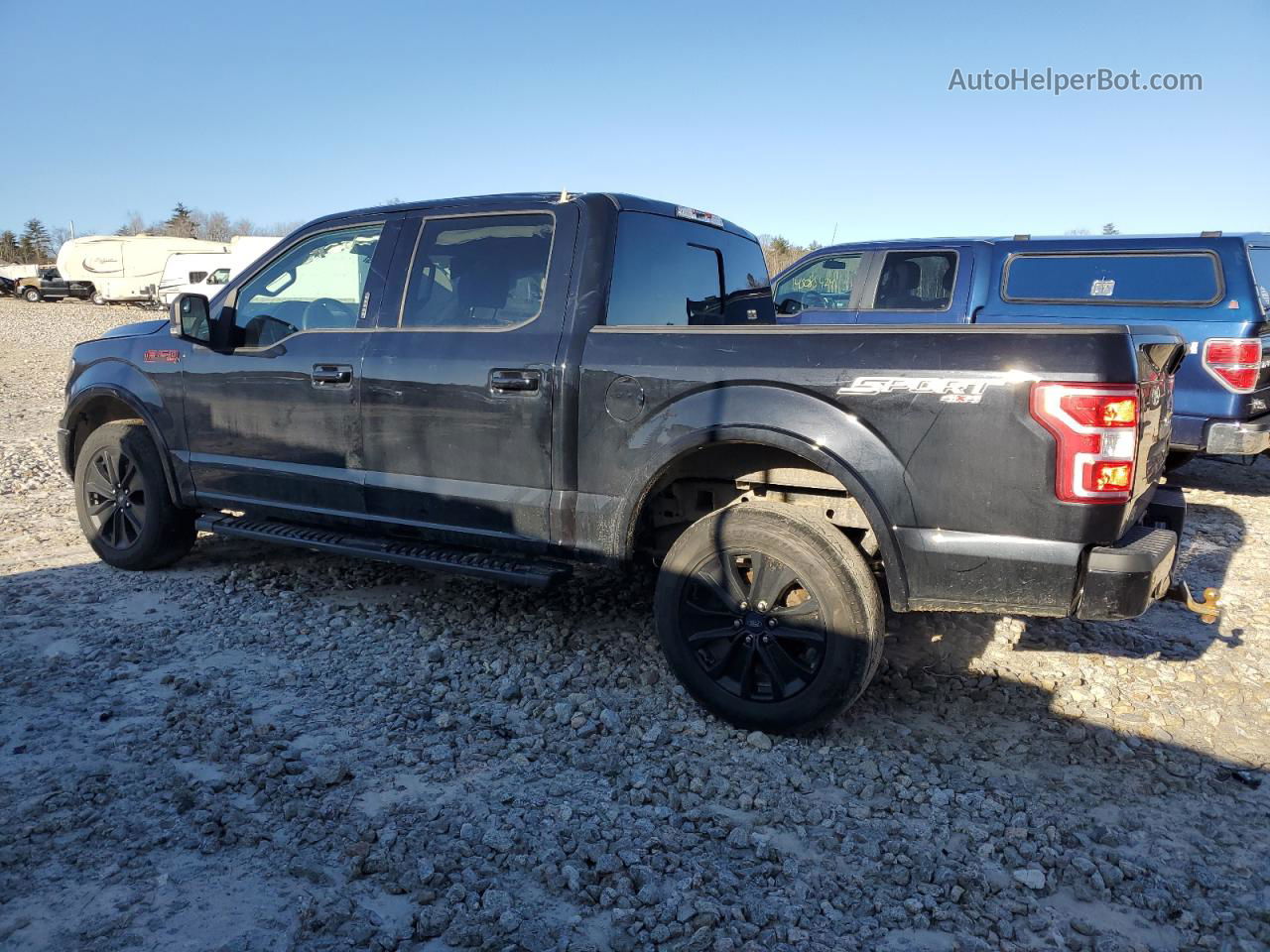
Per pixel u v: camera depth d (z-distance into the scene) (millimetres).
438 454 4285
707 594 3672
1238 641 4672
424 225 4512
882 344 3322
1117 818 3109
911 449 3252
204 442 5102
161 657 4238
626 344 3803
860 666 3355
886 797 3203
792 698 3480
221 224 92875
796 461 3781
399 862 2752
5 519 6863
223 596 5074
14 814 2967
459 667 4191
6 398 14711
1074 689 4070
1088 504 3039
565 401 3906
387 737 3527
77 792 3094
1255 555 6203
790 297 9367
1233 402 7191
